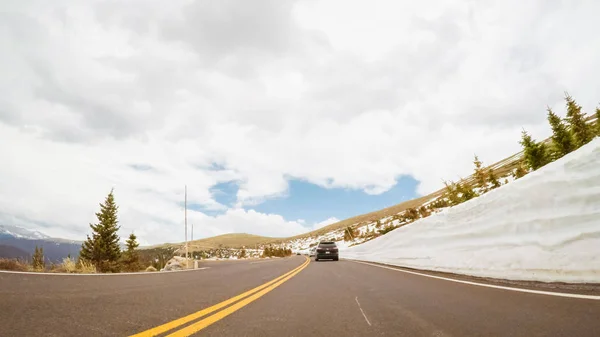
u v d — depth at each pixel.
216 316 3.39
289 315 3.50
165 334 2.55
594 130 26.61
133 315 3.30
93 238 39.59
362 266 14.91
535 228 6.16
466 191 30.19
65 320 2.97
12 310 3.38
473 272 7.78
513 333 2.47
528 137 28.16
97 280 7.24
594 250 4.87
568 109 27.80
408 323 3.00
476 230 8.29
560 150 26.94
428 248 11.51
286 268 13.88
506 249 6.78
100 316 3.20
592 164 5.31
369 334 2.63
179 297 4.79
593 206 5.15
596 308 3.28
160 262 35.09
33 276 7.68
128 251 42.84
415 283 6.84
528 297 4.25
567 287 4.90
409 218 48.66
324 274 10.03
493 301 4.10
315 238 176.12
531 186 6.43
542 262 5.67
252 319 3.28
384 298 4.72
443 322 2.99
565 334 2.37
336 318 3.32
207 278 8.62
